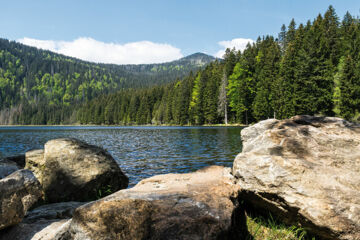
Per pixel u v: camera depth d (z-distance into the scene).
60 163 5.84
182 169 8.79
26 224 3.56
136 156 11.95
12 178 3.46
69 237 2.53
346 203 2.64
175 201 2.59
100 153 6.43
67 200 5.54
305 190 2.88
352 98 29.09
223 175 4.29
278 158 3.36
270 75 40.94
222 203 2.73
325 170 3.11
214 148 14.09
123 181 6.52
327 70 31.81
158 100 84.88
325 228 2.58
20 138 26.39
